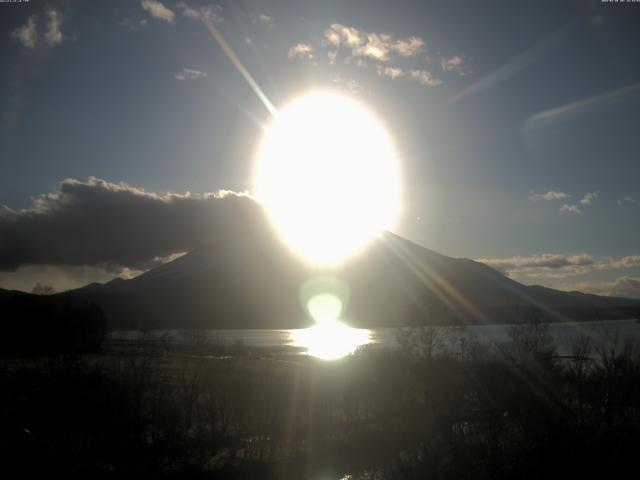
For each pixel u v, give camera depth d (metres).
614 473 12.87
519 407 18.39
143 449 18.17
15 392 23.55
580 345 23.09
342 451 18.20
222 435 20.22
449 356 30.19
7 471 16.12
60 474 16.11
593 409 16.73
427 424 19.75
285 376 30.11
